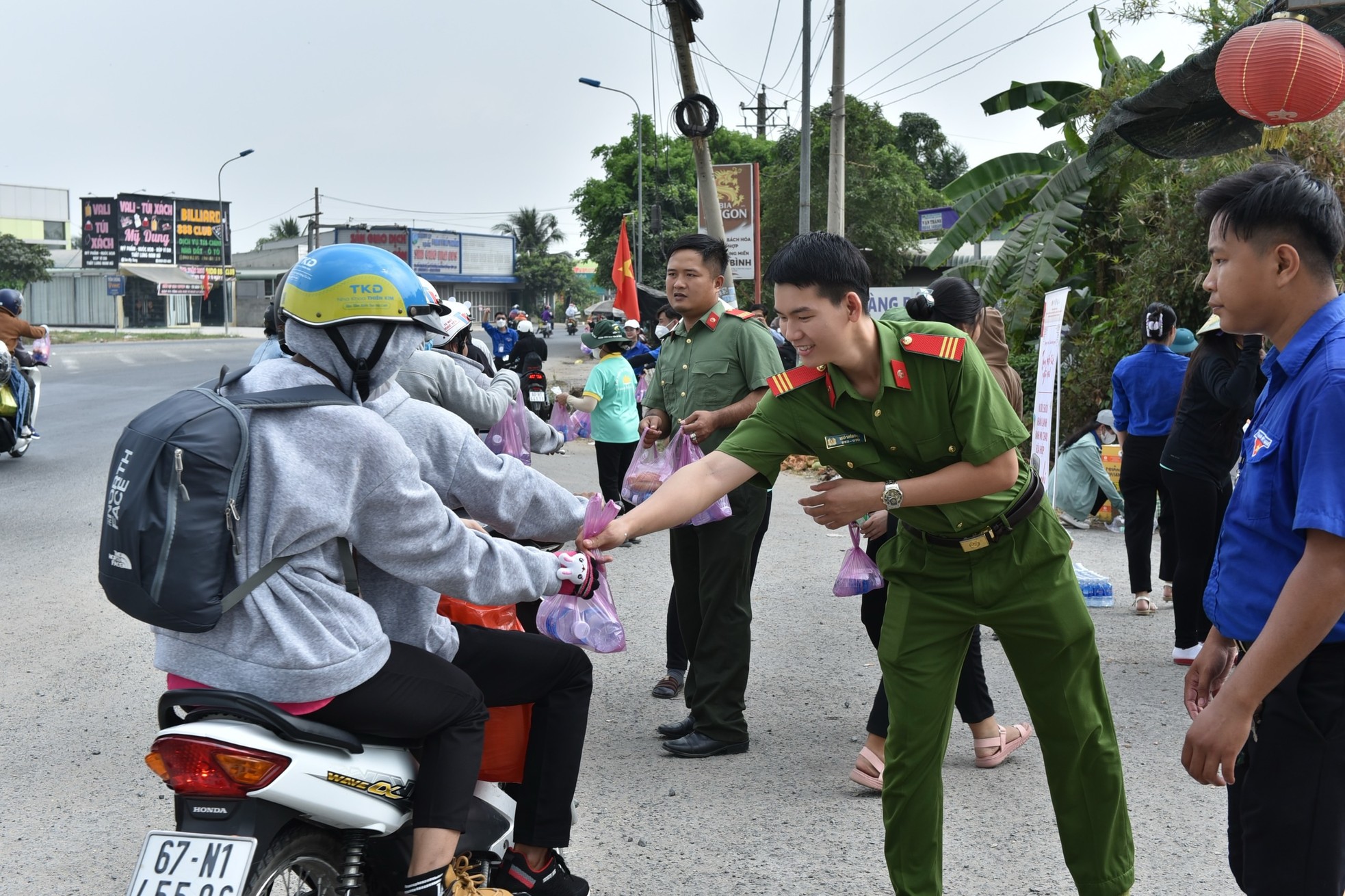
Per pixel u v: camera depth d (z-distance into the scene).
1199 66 6.73
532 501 2.66
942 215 16.34
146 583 2.04
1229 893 3.19
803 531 9.14
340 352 2.37
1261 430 2.10
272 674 2.18
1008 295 13.42
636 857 3.45
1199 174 11.00
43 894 3.21
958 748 4.43
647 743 4.48
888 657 2.89
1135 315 11.91
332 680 2.21
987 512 2.70
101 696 4.94
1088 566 7.91
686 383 4.61
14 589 6.73
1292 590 1.91
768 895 3.21
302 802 2.21
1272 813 2.05
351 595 2.29
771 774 4.15
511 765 2.81
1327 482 1.88
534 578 2.57
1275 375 2.10
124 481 2.07
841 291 2.52
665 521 2.70
